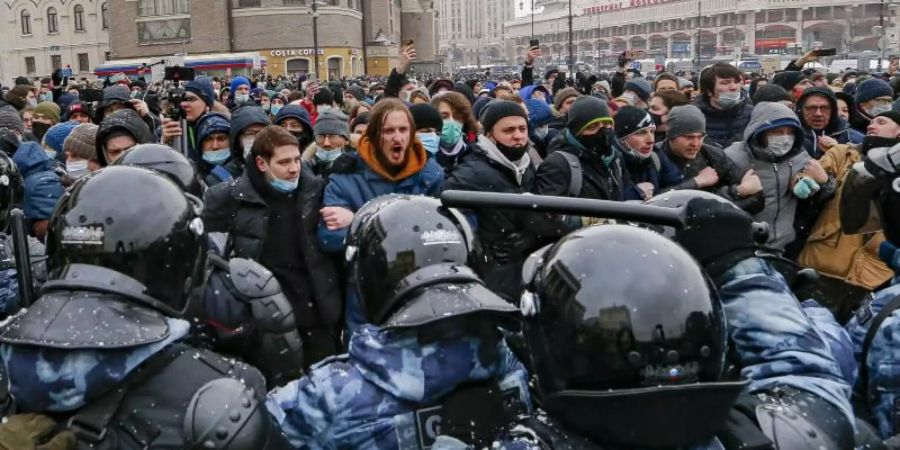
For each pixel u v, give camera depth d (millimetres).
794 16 82125
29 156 3936
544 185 3766
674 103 5879
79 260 1649
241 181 3285
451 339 1758
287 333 2508
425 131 4453
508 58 130125
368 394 1757
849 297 4168
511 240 3447
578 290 1402
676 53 85812
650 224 1818
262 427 1527
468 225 2072
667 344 1338
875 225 2686
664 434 1322
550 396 1420
